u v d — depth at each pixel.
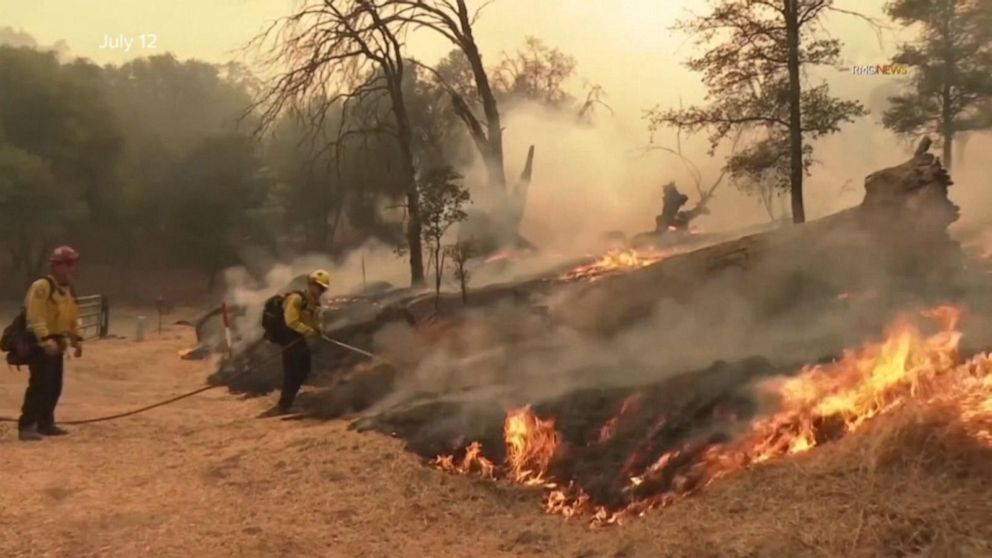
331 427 8.38
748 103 16.77
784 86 16.45
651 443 5.98
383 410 8.58
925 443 4.43
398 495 6.07
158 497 6.22
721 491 4.91
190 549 5.09
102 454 7.75
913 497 4.11
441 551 5.05
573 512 5.62
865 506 4.16
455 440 6.96
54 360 8.70
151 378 15.36
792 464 4.91
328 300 19.44
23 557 4.96
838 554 3.86
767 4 16.22
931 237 9.65
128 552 5.03
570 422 6.61
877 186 9.98
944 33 23.06
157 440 8.50
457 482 6.27
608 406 6.71
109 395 12.69
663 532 4.63
